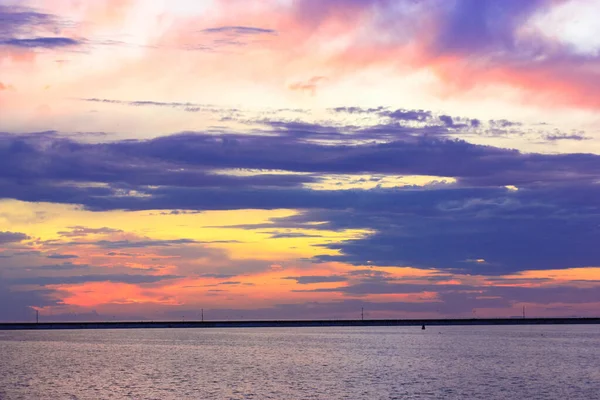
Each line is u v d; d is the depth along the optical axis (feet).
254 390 365.61
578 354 639.76
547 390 367.25
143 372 465.47
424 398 337.72
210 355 649.20
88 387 380.58
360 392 357.82
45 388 376.89
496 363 534.37
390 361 558.15
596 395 349.20
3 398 340.18
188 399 334.24
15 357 628.69
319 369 485.15
